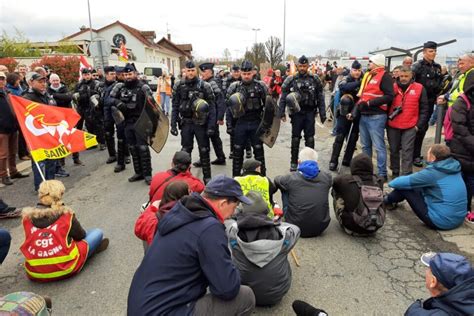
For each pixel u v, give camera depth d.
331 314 3.08
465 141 4.48
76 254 3.62
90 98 8.70
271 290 3.05
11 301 2.13
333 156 7.21
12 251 4.28
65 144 5.07
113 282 3.59
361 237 4.43
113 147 8.13
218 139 7.64
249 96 5.89
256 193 3.24
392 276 3.62
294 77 6.72
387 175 6.60
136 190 6.32
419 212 4.54
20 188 6.50
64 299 3.34
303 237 4.44
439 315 1.96
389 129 6.21
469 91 4.51
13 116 6.46
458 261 2.03
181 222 2.25
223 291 2.22
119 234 4.62
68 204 5.71
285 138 10.66
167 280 2.20
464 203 4.36
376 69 5.98
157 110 6.43
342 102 6.75
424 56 6.74
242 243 2.94
